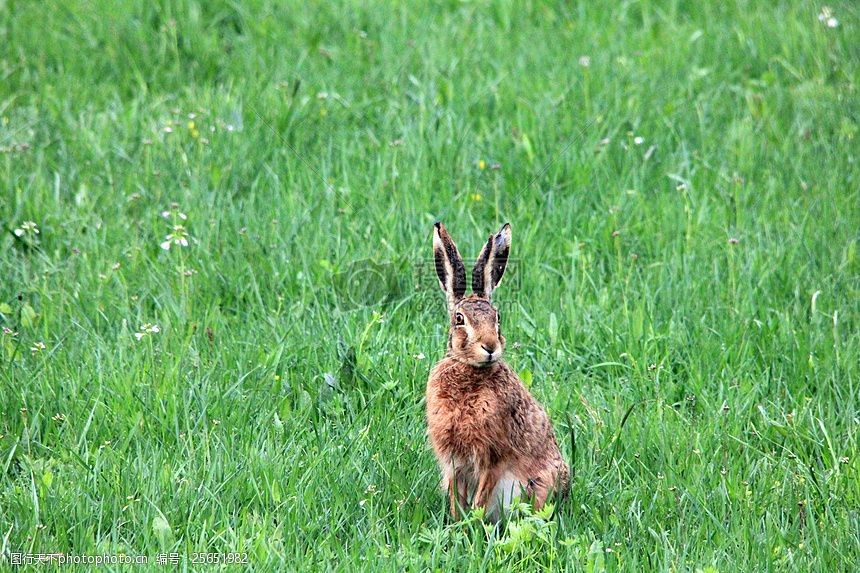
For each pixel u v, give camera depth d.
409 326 11.00
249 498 8.57
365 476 8.82
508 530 8.20
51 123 13.95
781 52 16.12
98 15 16.05
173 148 13.38
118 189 12.87
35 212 12.25
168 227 12.10
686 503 8.59
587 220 12.53
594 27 16.59
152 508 8.22
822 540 8.15
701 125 14.09
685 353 10.62
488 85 14.77
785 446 9.45
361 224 12.26
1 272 11.45
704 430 9.44
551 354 10.53
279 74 15.17
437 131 13.80
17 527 8.02
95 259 11.61
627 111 14.30
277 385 9.84
